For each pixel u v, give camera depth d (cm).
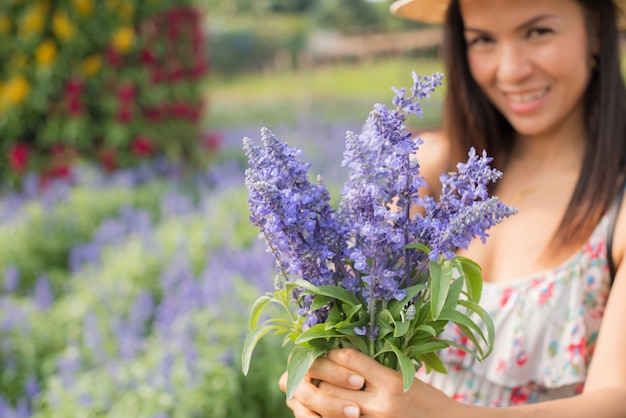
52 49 498
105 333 300
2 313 317
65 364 270
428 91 115
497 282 163
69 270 406
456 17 175
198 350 258
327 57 2053
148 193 470
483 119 177
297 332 126
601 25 161
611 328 140
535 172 174
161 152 553
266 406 261
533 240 163
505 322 157
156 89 540
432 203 117
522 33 155
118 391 256
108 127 516
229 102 1513
